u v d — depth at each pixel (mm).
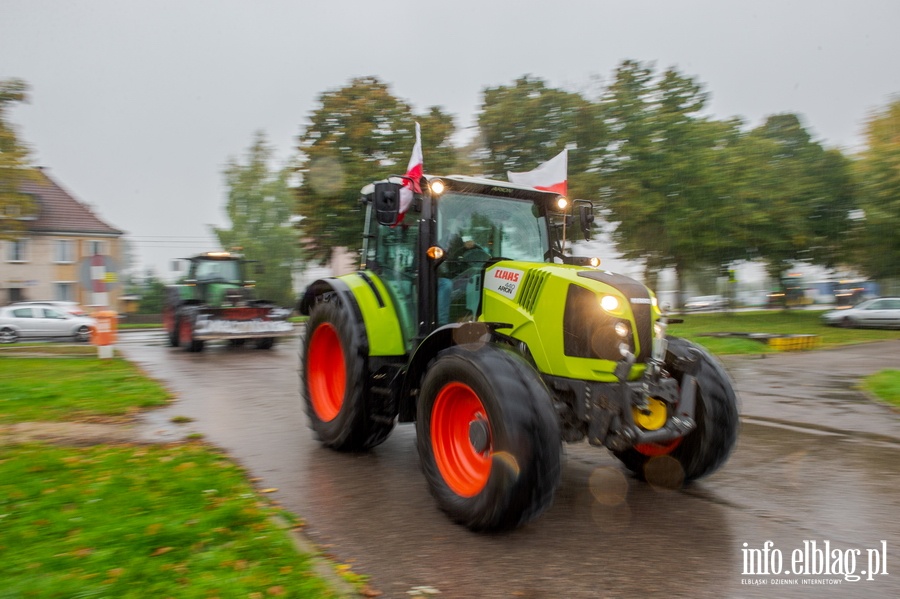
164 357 14930
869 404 8430
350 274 6363
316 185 24906
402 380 5406
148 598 2885
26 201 17531
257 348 17156
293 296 50531
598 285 4254
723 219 28109
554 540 3805
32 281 42906
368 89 25625
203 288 17875
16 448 5668
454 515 4008
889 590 3182
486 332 4281
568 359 4293
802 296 50625
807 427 7016
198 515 3906
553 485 3730
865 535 3881
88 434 6367
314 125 25812
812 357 14422
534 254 5609
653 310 4367
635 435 3920
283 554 3393
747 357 14445
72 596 2902
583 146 28047
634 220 27891
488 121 27219
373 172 25016
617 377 4004
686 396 4234
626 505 4422
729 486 4859
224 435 6539
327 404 6230
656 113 28453
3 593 2922
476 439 4008
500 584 3230
